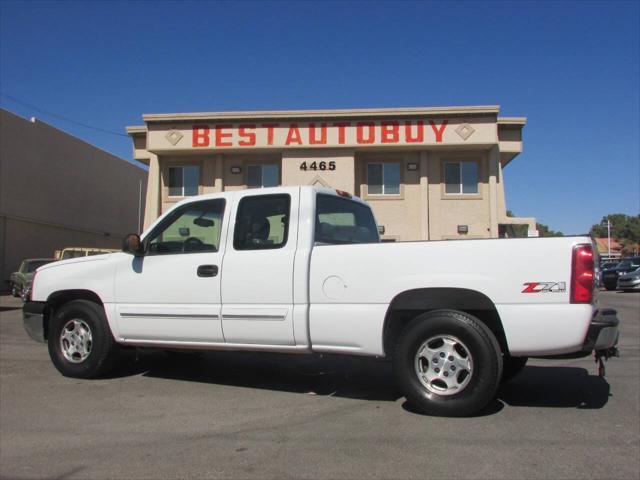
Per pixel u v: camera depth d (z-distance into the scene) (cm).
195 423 510
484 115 2223
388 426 497
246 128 2302
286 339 570
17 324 1387
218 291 600
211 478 390
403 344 529
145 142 2544
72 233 3538
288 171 2298
